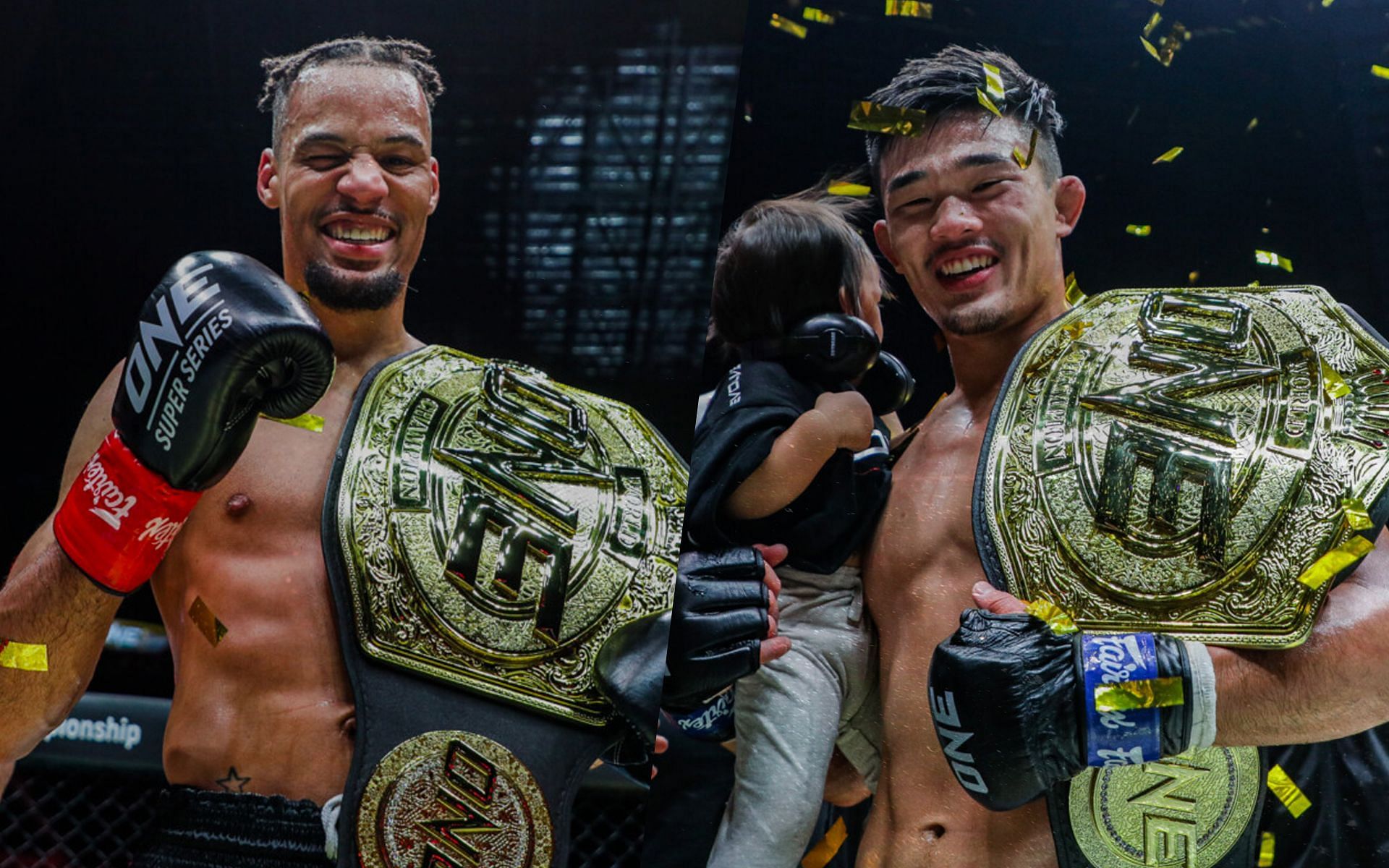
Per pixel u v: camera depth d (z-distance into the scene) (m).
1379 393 1.43
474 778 1.56
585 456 1.63
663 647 1.59
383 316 1.64
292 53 1.63
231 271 1.46
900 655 1.50
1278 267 1.51
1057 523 1.45
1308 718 1.38
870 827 1.49
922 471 1.54
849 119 1.54
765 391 1.54
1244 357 1.47
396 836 1.54
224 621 1.58
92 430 1.62
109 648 1.57
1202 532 1.42
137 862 1.56
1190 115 1.53
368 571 1.58
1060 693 1.38
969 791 1.42
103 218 1.64
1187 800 1.43
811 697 1.50
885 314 1.54
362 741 1.55
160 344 1.43
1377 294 1.49
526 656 1.59
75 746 1.57
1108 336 1.50
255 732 1.56
